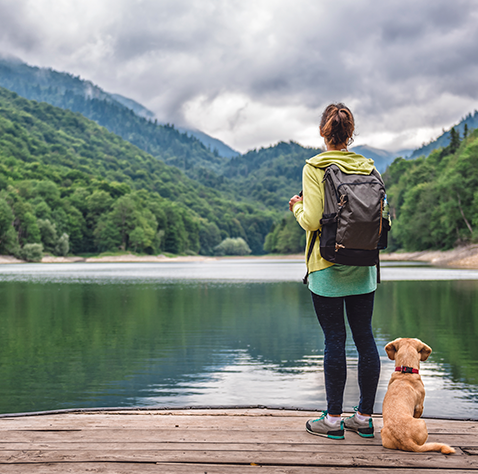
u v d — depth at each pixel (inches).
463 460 107.3
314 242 121.7
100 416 145.7
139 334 506.3
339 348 122.3
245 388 296.2
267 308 749.9
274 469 102.0
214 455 109.3
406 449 112.5
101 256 5088.6
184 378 323.3
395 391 120.3
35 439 120.3
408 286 1121.4
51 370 346.9
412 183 3816.4
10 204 4153.5
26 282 1456.7
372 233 109.7
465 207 2709.2
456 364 353.4
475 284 1176.8
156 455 109.2
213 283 1433.3
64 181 6692.9
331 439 121.1
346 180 112.1
